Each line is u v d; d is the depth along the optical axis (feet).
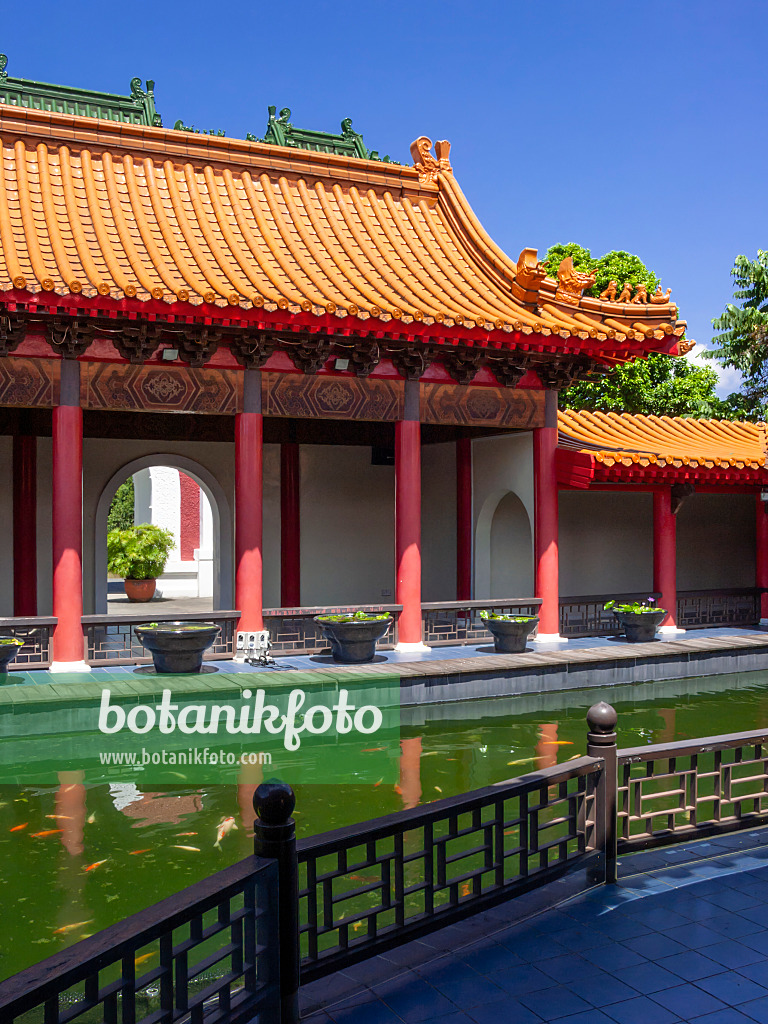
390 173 54.95
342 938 14.61
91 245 42.39
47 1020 9.87
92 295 36.09
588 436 58.90
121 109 50.21
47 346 39.32
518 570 58.39
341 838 14.23
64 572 39.34
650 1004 13.85
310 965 14.03
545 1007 13.79
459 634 50.70
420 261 50.57
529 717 39.11
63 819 25.71
